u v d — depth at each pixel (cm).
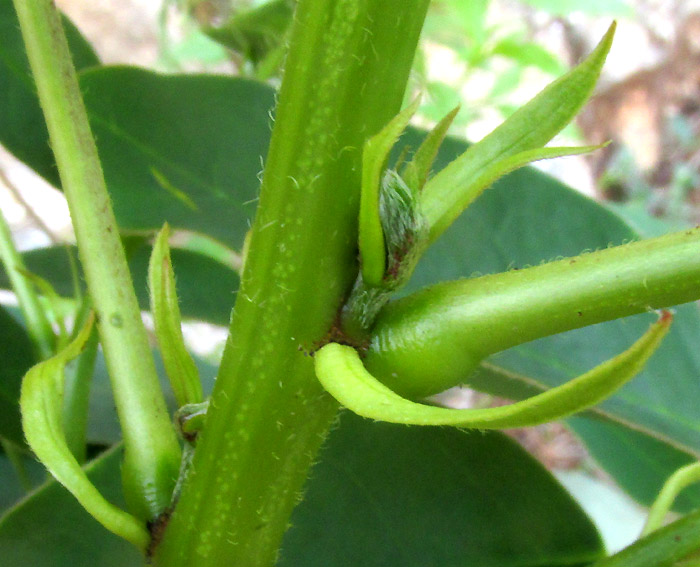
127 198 12
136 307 9
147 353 8
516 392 12
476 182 7
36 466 14
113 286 8
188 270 15
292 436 8
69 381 11
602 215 13
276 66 16
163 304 8
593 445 17
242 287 8
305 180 7
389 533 11
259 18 17
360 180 7
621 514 26
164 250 8
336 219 7
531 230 13
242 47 17
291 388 8
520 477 11
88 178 8
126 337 8
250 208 12
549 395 6
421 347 7
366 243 7
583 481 28
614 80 52
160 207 12
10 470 14
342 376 7
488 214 13
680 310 13
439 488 11
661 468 16
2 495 14
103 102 12
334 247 7
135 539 8
